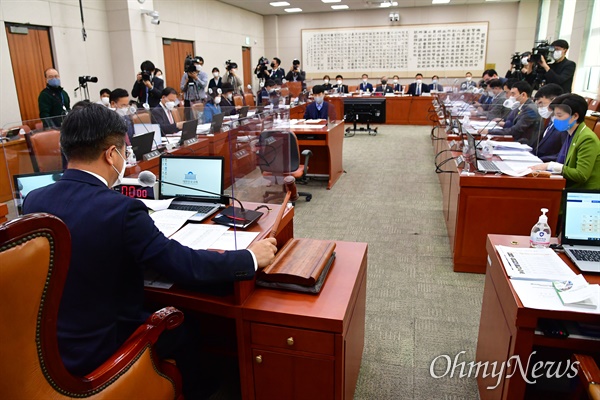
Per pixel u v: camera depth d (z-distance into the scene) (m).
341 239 3.48
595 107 5.85
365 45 13.41
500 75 12.69
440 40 12.84
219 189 2.06
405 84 13.33
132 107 4.74
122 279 1.19
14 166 3.40
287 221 1.89
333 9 13.02
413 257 3.12
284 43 14.09
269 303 1.43
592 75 7.46
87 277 1.11
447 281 2.76
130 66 7.47
